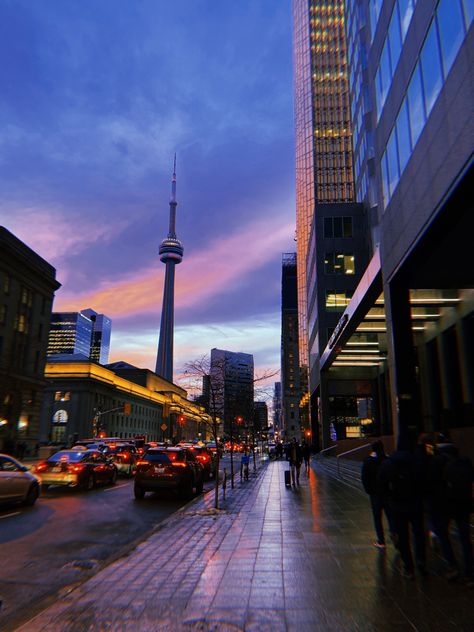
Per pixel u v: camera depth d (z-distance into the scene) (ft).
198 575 21.43
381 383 144.97
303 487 64.44
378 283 68.64
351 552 25.75
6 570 24.93
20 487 45.78
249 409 154.40
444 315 86.58
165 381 523.70
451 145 36.01
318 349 165.68
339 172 264.72
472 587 19.10
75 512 44.37
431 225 41.68
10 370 130.11
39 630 15.28
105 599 18.13
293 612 16.62
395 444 56.90
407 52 47.75
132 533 34.76
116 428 354.13
